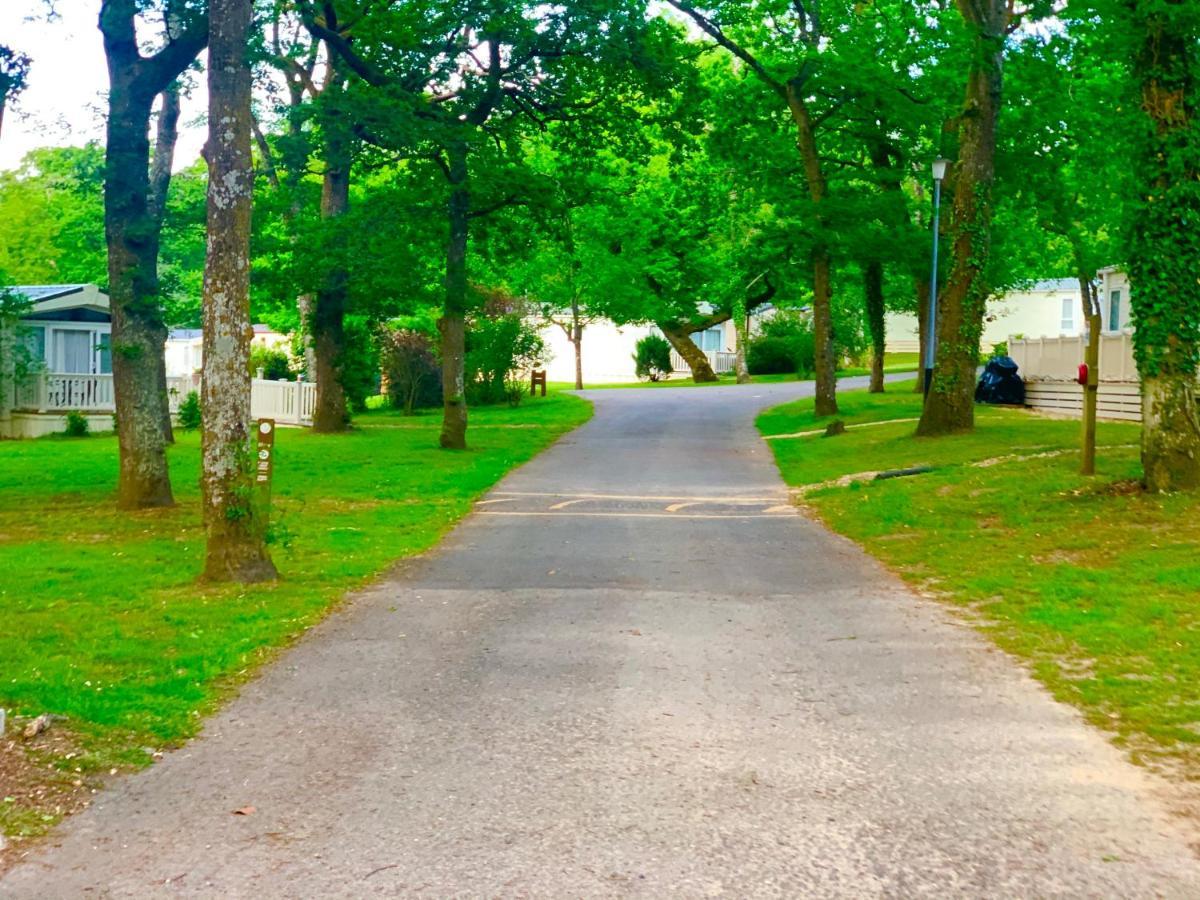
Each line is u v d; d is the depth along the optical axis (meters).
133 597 10.55
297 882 4.61
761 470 22.97
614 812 5.29
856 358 60.72
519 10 24.50
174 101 21.84
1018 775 5.69
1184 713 6.54
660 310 52.16
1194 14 12.68
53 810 5.36
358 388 33.06
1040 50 24.97
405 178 28.45
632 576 11.65
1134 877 4.54
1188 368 13.45
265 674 7.84
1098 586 9.96
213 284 11.07
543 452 26.72
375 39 24.52
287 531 13.90
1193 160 13.20
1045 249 44.44
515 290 50.59
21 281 52.28
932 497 16.22
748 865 4.70
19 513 16.80
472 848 4.91
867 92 29.12
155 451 17.31
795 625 9.23
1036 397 31.66
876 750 6.11
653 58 25.95
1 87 16.41
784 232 32.34
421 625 9.36
